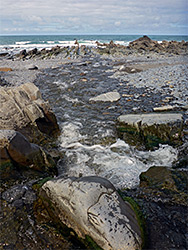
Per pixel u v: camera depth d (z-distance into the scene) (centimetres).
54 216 344
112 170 557
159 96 1072
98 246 284
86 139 720
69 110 966
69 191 340
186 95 1056
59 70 1873
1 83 1321
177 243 302
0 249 299
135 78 1455
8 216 352
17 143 456
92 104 1025
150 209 362
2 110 638
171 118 685
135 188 446
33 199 388
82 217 306
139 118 723
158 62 2097
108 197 327
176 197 392
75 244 304
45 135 693
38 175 473
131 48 3647
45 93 1213
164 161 582
